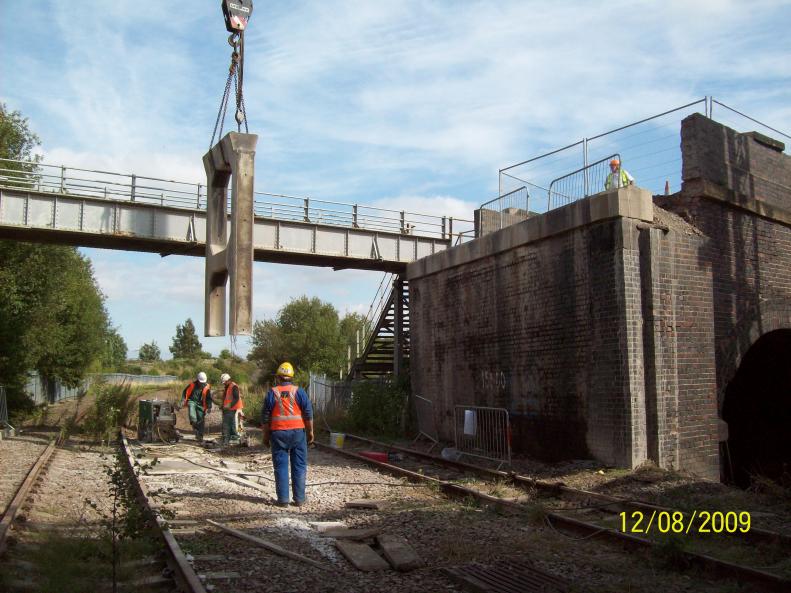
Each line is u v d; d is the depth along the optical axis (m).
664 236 12.67
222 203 18.17
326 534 7.57
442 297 18.83
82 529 7.66
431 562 6.52
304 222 23.78
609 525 7.98
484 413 15.81
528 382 14.79
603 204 12.53
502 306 15.92
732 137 14.76
